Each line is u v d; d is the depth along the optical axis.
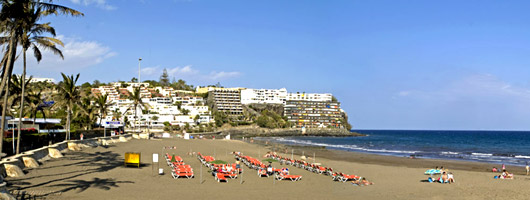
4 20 20.05
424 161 49.94
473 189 25.56
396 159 52.78
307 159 49.31
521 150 85.94
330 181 27.89
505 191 24.91
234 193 21.59
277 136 196.75
